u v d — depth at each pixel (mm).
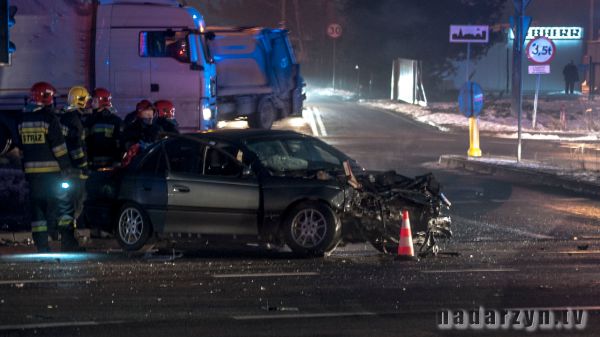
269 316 14352
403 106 76312
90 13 39031
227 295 15969
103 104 25234
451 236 22141
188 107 39344
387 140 52250
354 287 16750
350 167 21422
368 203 20609
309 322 13953
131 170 22062
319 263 19625
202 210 21141
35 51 38656
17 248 22781
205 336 13086
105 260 20109
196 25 39406
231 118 50219
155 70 39125
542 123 63750
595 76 99750
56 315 14352
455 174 38438
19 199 27688
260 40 53094
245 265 19344
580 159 43438
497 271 18516
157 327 13609
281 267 19047
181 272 18344
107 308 14859
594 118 65438
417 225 20781
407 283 17141
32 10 38562
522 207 29531
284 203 20562
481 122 62281
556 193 32844
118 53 39000
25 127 21516
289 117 57406
